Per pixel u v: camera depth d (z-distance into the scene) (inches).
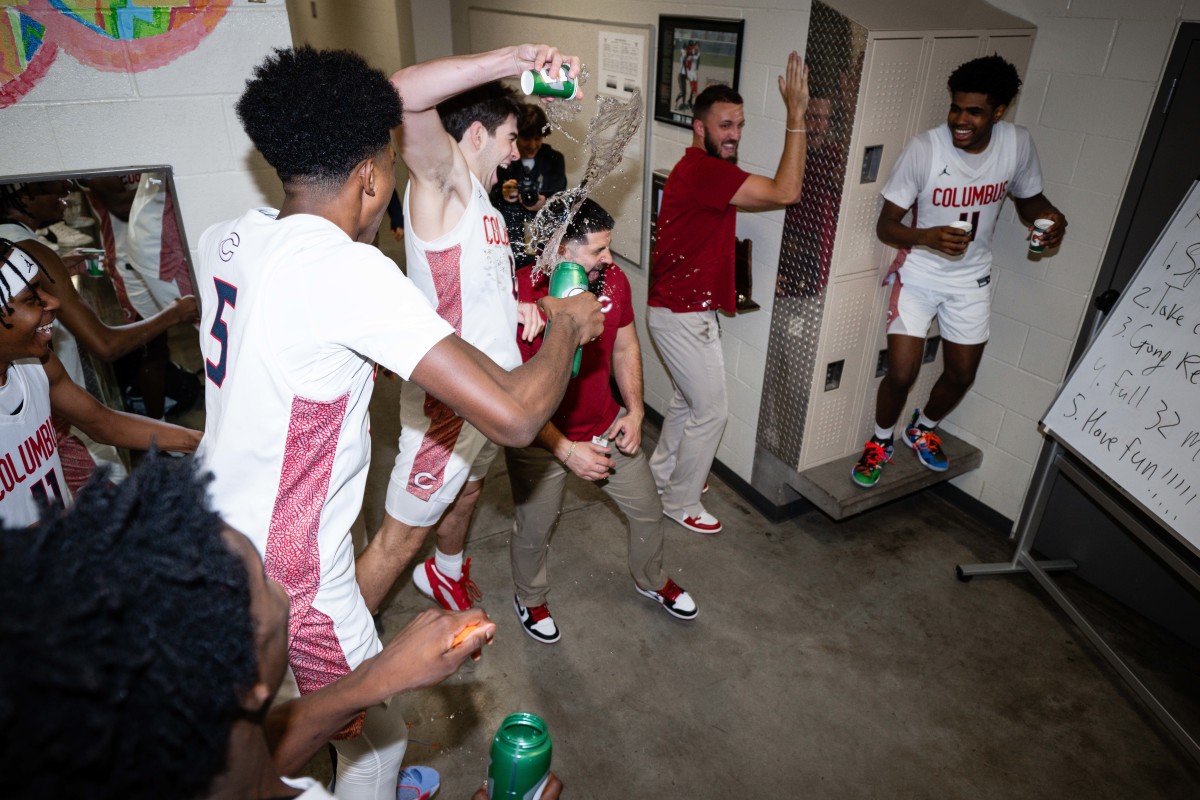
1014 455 126.9
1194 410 85.4
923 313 116.4
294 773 36.6
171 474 24.8
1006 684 103.0
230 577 23.7
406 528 81.0
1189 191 87.5
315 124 45.8
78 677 18.6
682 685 101.7
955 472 129.3
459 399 44.3
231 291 48.3
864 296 115.7
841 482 124.4
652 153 138.6
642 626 111.3
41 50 78.7
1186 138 95.0
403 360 43.8
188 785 21.7
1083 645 109.8
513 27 176.7
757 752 92.7
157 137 86.2
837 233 107.8
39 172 82.8
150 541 22.4
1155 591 112.8
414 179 67.9
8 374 60.7
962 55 103.6
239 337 46.5
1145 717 98.6
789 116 103.1
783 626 111.9
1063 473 110.1
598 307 57.2
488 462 92.2
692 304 114.7
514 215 93.5
